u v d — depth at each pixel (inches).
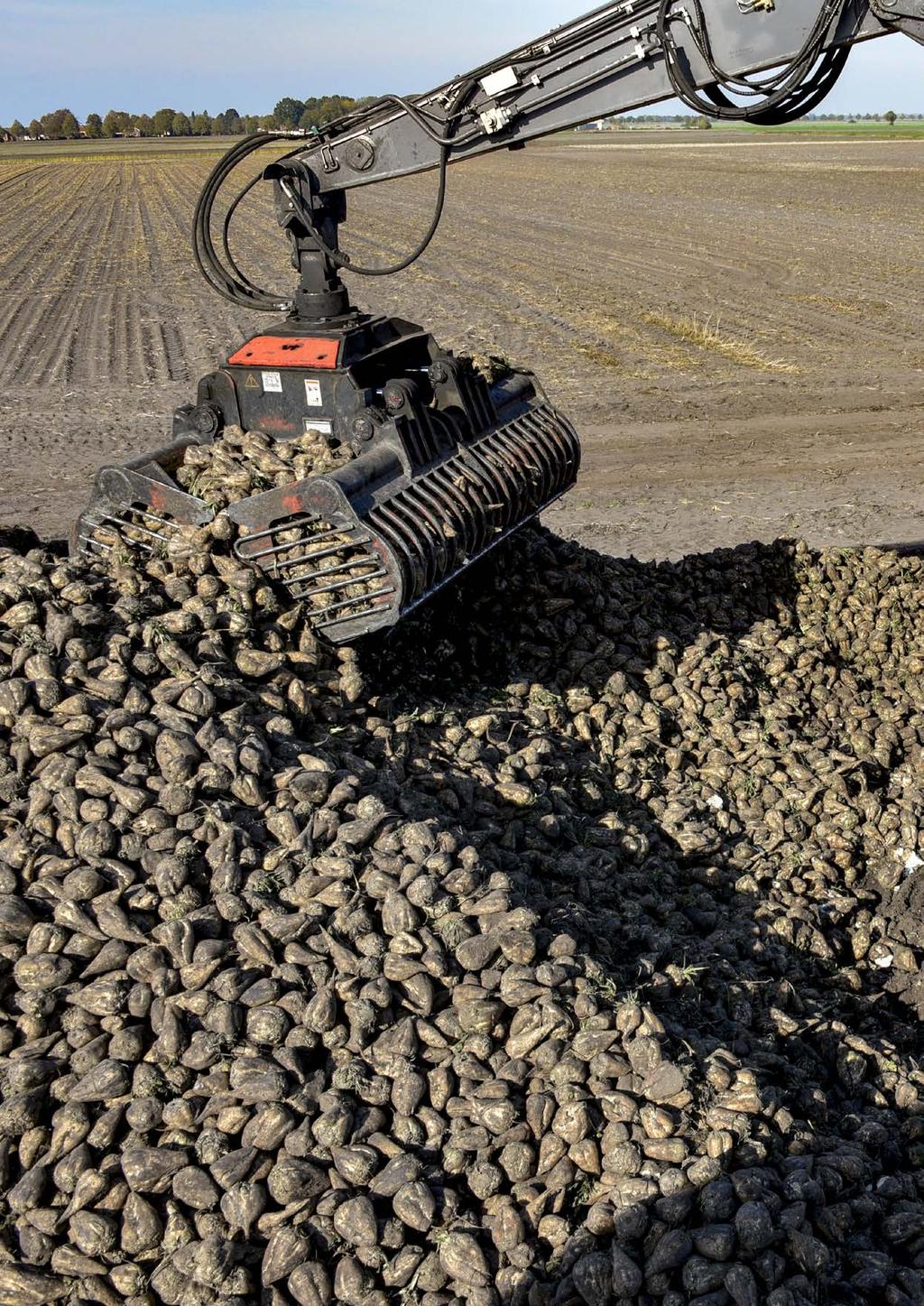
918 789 300.2
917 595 382.6
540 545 346.3
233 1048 171.3
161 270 1266.0
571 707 295.3
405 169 310.5
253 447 294.2
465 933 185.9
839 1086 197.6
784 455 625.3
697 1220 156.3
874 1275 156.4
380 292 1072.8
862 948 240.4
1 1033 171.5
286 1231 153.9
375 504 269.0
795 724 319.3
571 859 230.2
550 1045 173.2
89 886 183.5
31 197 2330.2
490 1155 164.4
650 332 909.2
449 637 313.1
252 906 186.4
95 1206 158.2
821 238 1379.2
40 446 630.5
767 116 274.8
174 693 222.2
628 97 286.7
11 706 209.2
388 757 240.5
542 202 1873.8
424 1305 151.4
